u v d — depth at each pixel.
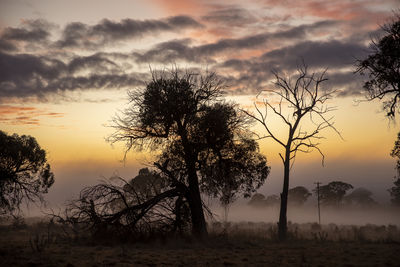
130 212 22.81
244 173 25.66
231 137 25.00
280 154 26.97
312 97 27.28
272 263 14.20
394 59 24.33
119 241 21.55
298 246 20.55
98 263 13.60
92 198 23.09
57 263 13.42
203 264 13.76
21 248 17.70
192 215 24.36
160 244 20.83
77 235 23.30
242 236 25.50
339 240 24.45
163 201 24.00
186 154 24.28
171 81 24.84
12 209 40.59
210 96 25.34
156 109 24.06
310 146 26.50
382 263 14.22
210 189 25.66
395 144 33.59
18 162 40.28
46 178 42.94
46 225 34.75
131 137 24.89
